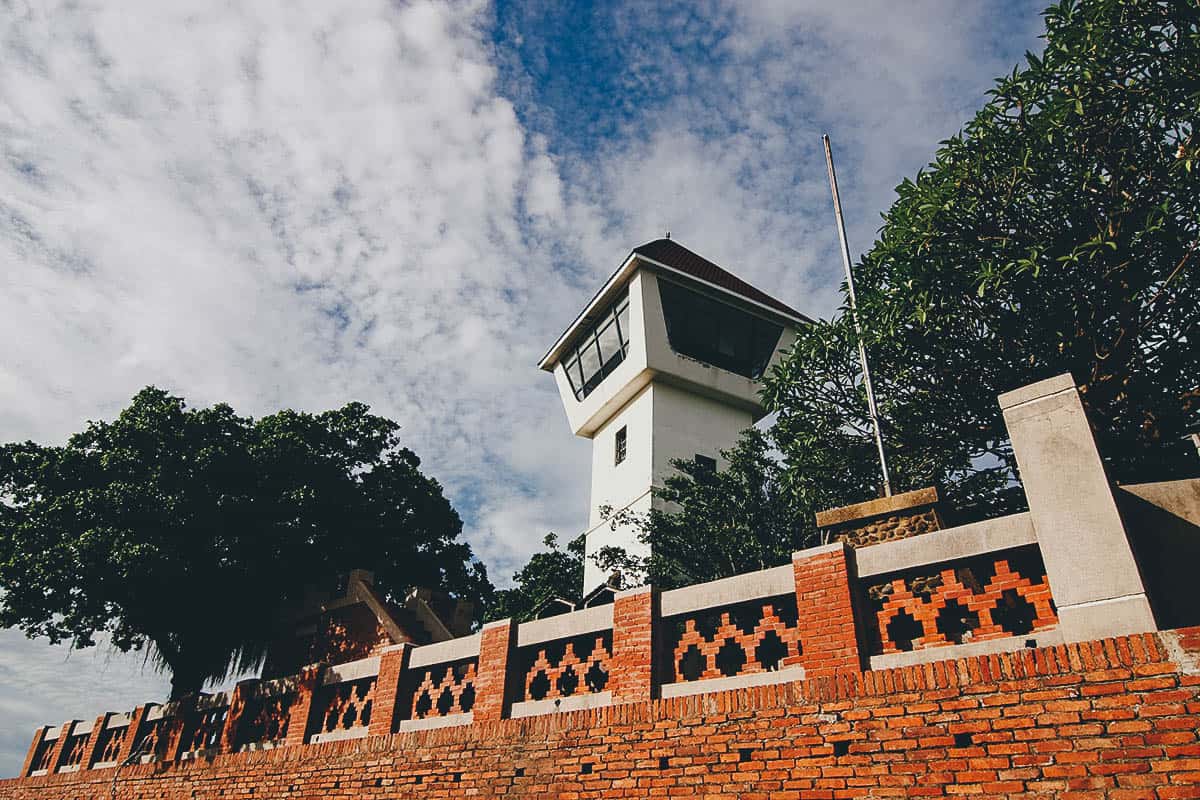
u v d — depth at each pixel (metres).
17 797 19.38
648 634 9.50
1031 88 13.05
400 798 10.92
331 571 23.92
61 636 20.66
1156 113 11.98
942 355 14.54
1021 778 6.28
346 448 25.89
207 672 22.89
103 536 18.98
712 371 31.44
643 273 31.17
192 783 14.92
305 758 13.05
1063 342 13.34
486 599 29.81
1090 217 12.87
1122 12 12.05
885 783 6.93
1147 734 5.86
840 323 15.61
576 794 8.98
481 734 10.46
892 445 15.76
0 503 21.11
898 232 13.86
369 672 13.42
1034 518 7.06
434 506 27.61
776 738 7.78
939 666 7.12
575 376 35.97
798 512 17.97
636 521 23.91
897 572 7.99
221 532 20.67
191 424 22.00
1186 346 13.03
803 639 8.15
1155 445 12.98
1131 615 6.28
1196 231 12.20
